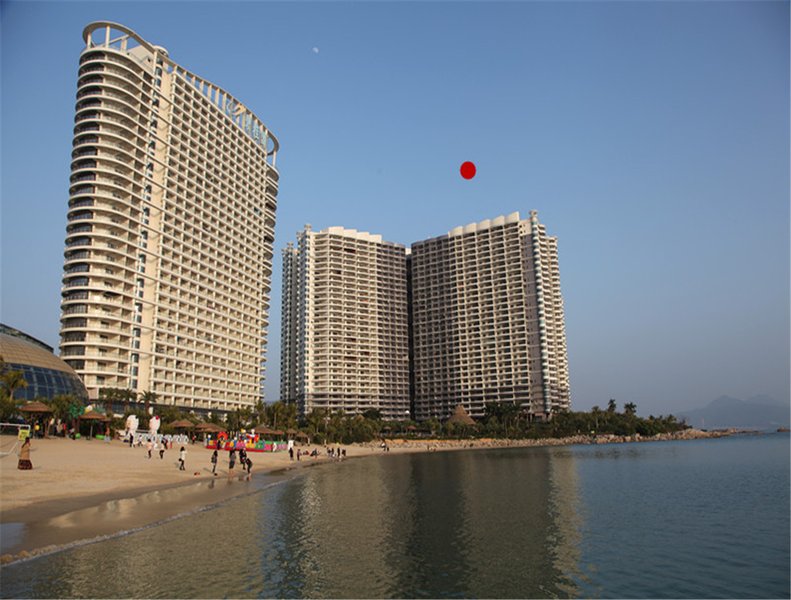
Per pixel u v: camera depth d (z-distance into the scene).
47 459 50.81
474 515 33.94
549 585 20.11
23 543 21.20
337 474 63.84
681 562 23.28
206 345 147.75
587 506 38.00
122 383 119.50
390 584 19.62
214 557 21.12
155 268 132.50
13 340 100.69
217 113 163.25
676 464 79.06
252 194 176.12
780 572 21.86
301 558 22.14
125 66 130.25
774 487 48.97
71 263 118.69
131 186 129.00
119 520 26.38
